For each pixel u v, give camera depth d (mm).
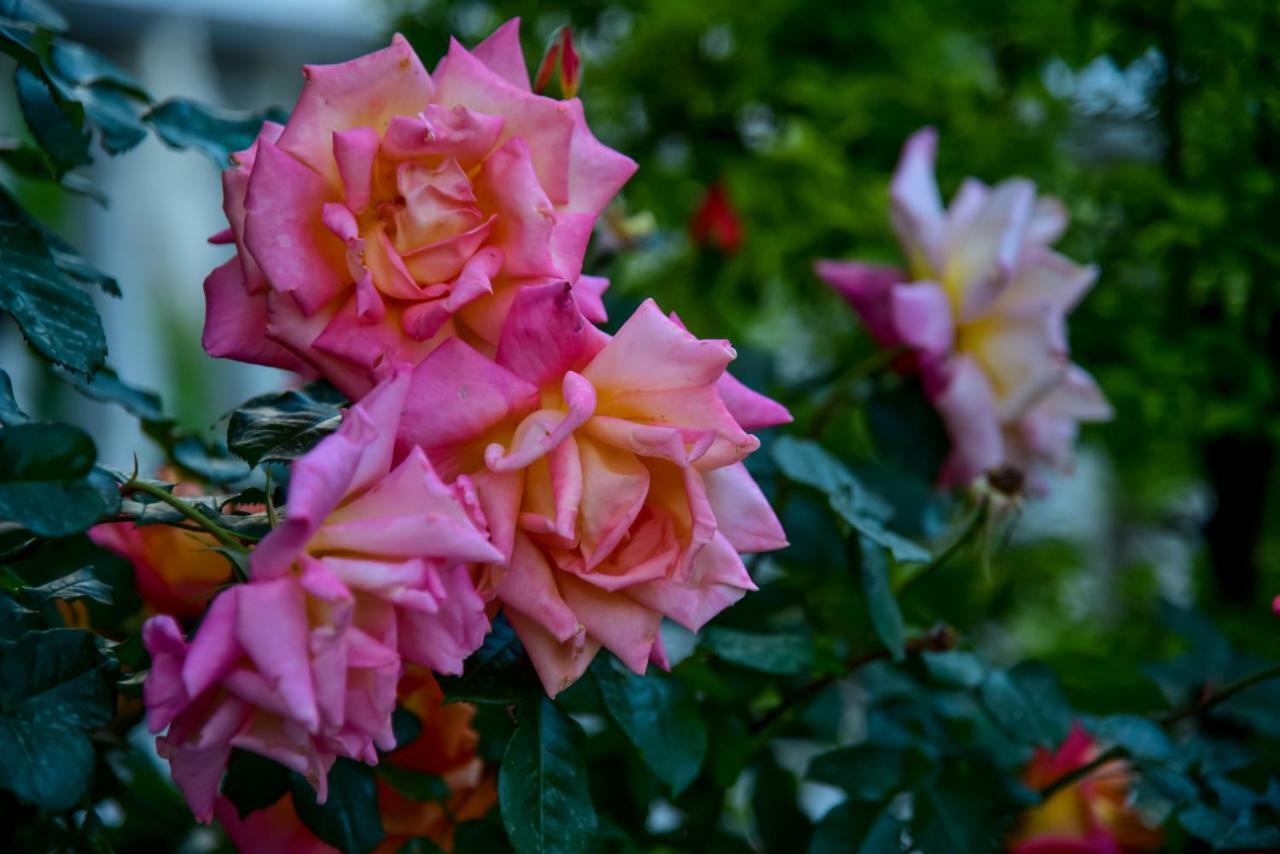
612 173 506
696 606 474
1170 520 1012
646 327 470
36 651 464
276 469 578
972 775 637
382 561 442
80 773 457
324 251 473
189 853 714
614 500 465
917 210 739
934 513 766
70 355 496
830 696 714
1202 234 773
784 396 777
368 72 477
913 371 759
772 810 680
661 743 560
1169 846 692
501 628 517
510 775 495
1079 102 917
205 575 571
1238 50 749
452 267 472
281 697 423
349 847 532
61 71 584
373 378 471
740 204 981
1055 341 724
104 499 458
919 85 965
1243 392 794
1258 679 636
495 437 475
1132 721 622
